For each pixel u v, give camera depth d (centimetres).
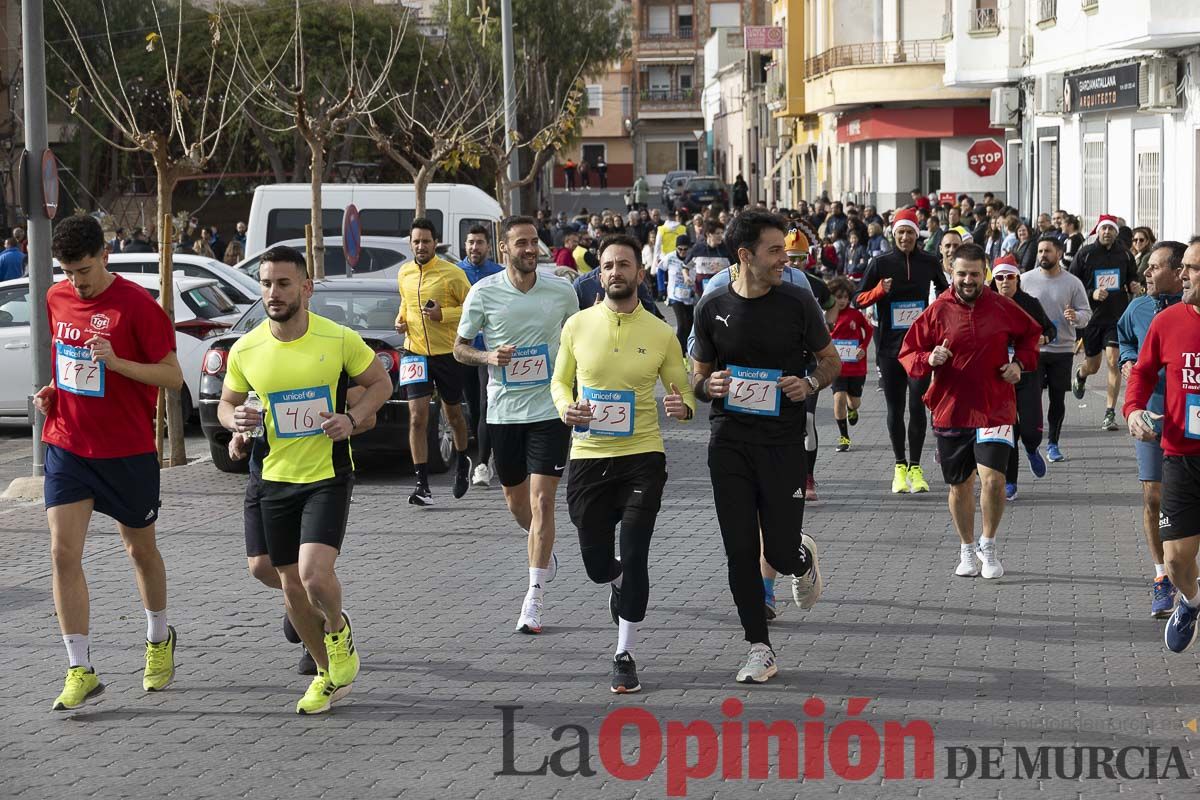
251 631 1162
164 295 2003
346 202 3566
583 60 7412
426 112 5934
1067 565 1357
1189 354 1001
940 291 1694
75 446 972
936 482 1805
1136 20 3556
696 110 14000
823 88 6725
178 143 5734
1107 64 3956
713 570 1355
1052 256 1897
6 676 1048
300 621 961
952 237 1803
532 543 1166
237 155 6444
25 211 1905
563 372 1043
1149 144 3775
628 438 1023
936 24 6247
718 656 1073
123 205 6272
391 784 827
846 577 1316
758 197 10450
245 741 903
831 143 7650
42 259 1914
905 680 1010
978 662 1051
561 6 7544
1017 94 4806
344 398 950
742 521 1002
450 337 1672
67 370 973
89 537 1543
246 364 948
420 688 1005
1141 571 1330
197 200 6600
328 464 943
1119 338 1241
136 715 957
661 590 1280
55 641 1144
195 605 1248
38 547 1521
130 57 5741
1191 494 1015
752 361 996
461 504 1705
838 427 2248
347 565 1398
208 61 5556
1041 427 1739
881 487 1778
